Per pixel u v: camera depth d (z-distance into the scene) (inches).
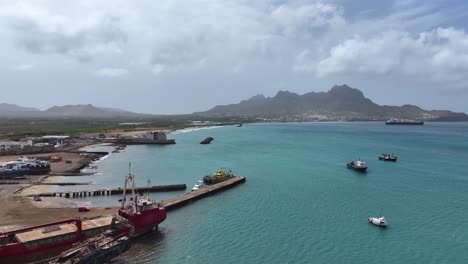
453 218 2691.9
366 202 3112.7
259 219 2603.3
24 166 4151.1
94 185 3710.6
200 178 4195.4
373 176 4365.2
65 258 1647.4
